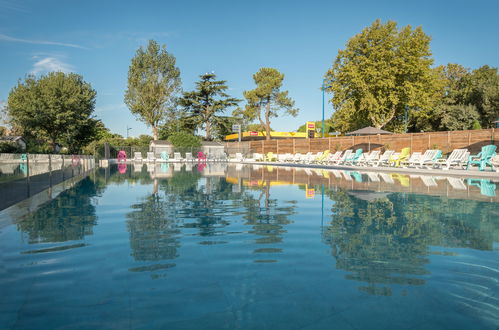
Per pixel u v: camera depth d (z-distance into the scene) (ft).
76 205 20.02
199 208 18.75
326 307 6.83
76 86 95.25
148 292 7.57
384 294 7.43
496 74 113.09
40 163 27.96
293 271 8.86
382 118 101.71
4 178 21.29
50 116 89.66
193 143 116.16
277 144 108.99
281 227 13.96
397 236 12.35
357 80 90.89
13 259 9.96
